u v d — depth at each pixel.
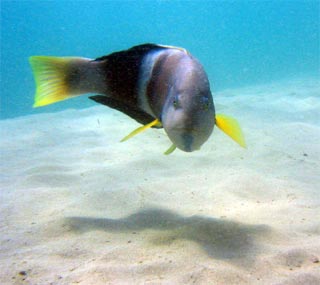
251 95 2.62
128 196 0.78
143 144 1.27
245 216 0.66
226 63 11.02
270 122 1.54
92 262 0.50
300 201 0.73
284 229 0.60
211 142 1.24
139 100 0.48
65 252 0.54
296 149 1.14
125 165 1.02
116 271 0.47
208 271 0.47
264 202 0.74
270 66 7.71
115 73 0.48
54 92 0.51
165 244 0.55
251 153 1.11
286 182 0.85
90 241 0.57
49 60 0.50
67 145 1.32
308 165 1.00
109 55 0.48
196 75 0.39
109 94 0.50
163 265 0.49
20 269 0.49
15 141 1.43
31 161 1.13
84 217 0.67
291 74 5.04
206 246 0.54
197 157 1.08
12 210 0.71
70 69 0.51
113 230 0.62
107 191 0.81
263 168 0.97
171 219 0.66
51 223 0.64
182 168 0.99
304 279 0.45
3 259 0.52
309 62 7.02
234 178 0.86
